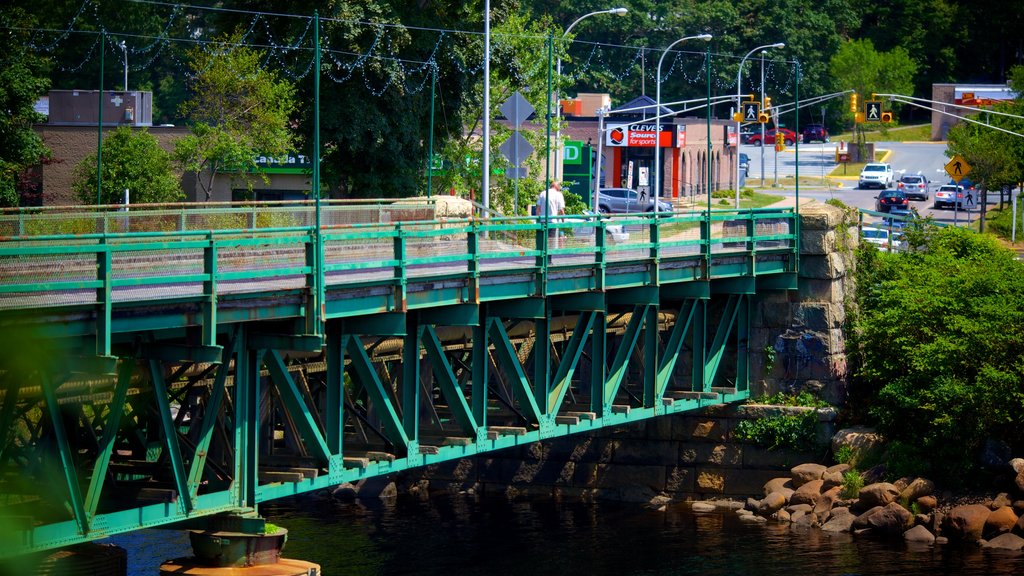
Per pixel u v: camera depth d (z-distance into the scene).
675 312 74.75
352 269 43.00
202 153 100.31
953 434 68.69
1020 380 69.44
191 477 40.03
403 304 45.25
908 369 73.81
